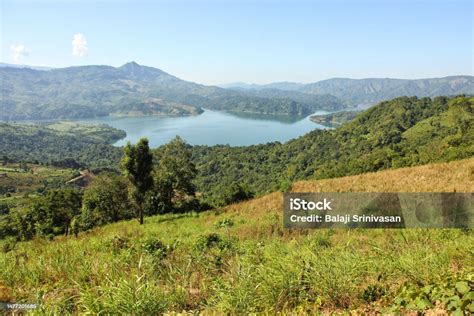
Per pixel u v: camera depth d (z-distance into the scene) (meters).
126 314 3.97
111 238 9.46
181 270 5.85
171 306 4.54
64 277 6.10
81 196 49.31
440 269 4.61
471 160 18.06
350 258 5.10
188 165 40.25
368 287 4.41
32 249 9.40
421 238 7.18
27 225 42.25
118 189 41.44
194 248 8.25
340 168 57.88
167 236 14.84
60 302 4.71
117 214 42.75
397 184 16.02
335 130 151.25
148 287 4.34
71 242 10.97
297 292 4.54
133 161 27.22
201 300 4.86
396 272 4.74
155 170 39.41
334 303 4.30
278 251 6.74
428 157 40.81
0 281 5.86
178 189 40.28
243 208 21.98
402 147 88.62
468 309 2.94
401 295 3.71
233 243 8.96
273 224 12.62
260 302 4.37
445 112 118.31
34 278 6.02
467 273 3.92
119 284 4.39
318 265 4.78
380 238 8.22
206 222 19.75
